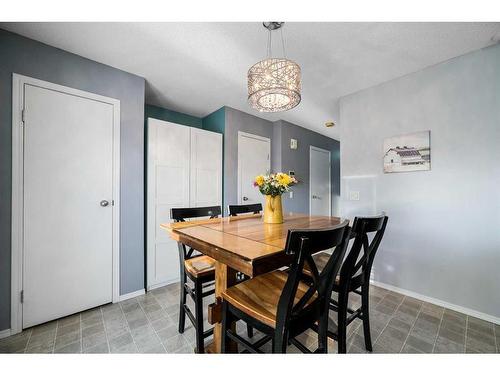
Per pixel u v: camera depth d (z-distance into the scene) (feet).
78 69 6.18
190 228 4.64
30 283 5.41
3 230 5.12
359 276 4.48
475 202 5.95
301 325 3.10
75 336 5.13
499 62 5.65
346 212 8.67
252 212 7.52
